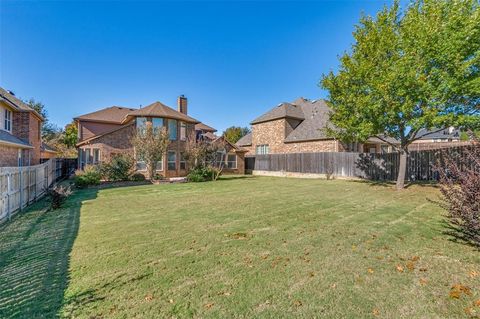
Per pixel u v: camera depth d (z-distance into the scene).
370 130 12.49
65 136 39.59
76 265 4.34
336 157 20.78
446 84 10.35
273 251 4.85
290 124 28.41
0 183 7.36
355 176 19.50
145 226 6.73
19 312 3.05
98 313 3.00
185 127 24.84
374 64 12.61
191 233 6.04
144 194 12.95
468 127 10.73
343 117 13.96
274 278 3.79
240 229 6.33
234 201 10.41
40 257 4.75
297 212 8.15
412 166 16.38
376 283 3.63
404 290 3.45
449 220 6.63
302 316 2.91
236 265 4.25
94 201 10.90
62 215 8.32
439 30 10.62
